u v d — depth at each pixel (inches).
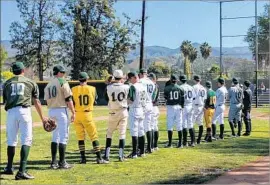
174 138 507.5
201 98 454.9
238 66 1174.3
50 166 326.6
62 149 317.1
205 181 264.5
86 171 306.5
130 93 353.4
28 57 1588.3
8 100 284.7
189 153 384.2
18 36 1574.8
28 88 288.5
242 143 454.6
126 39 1582.2
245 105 529.7
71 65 1573.6
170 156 367.2
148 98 385.1
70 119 320.2
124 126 349.4
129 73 361.1
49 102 314.7
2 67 1395.2
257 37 1088.2
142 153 370.0
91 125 338.0
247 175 281.1
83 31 1547.7
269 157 355.3
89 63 1565.0
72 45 1565.0
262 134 546.3
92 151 409.1
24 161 280.7
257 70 1091.9
